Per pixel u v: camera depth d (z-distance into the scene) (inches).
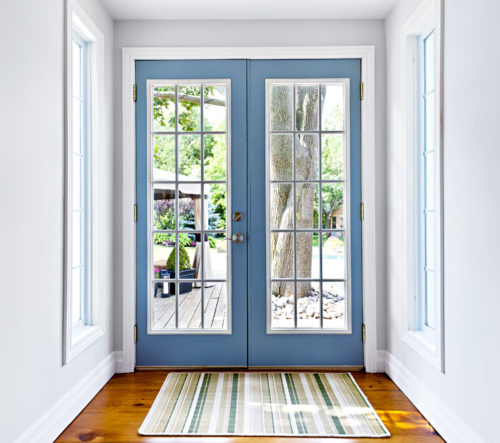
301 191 118.5
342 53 117.4
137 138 118.0
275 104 118.5
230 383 108.0
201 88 118.1
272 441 80.2
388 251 115.4
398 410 93.3
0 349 63.4
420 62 104.0
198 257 118.6
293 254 118.4
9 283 65.8
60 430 82.2
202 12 113.0
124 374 115.2
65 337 84.7
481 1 68.9
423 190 103.8
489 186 66.8
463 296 75.0
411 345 97.8
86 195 105.7
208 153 118.4
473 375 71.4
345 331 117.5
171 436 81.8
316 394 101.0
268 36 117.3
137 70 117.7
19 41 68.9
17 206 68.2
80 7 93.5
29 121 72.1
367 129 117.0
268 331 117.6
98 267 106.0
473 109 71.6
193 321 118.0
